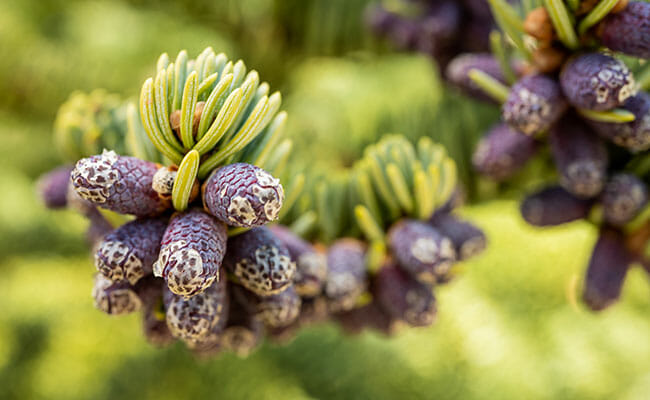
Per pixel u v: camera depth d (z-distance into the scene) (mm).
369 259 172
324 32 367
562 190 181
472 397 448
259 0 374
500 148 179
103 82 407
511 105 161
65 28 416
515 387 443
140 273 146
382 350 475
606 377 459
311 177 182
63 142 174
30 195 573
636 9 156
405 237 169
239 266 149
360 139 249
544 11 161
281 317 155
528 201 183
